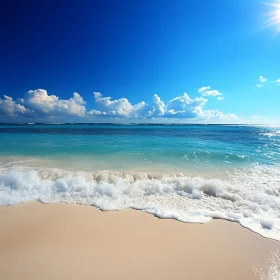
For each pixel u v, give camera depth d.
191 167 8.98
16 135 24.53
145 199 5.64
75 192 6.00
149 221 4.42
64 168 8.53
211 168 8.83
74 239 3.71
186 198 5.73
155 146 15.16
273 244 3.60
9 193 5.86
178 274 2.88
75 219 4.48
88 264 3.05
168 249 3.43
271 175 7.85
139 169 8.53
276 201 5.25
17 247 3.46
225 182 7.00
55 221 4.38
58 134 26.92
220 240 3.71
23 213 4.75
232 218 4.55
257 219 4.47
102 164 9.32
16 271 2.91
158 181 6.79
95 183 6.65
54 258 3.19
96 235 3.84
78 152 12.26
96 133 30.02
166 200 5.58
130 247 3.48
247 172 8.27
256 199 5.49
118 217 4.59
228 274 2.89
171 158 10.76
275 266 3.05
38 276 2.81
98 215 4.68
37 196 5.72
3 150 12.81
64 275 2.83
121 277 2.80
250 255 3.30
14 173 7.08
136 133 31.05
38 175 7.27
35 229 4.04
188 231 4.01
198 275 2.87
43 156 10.98
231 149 14.03
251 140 21.64
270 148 14.81
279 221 4.40
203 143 17.69
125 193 6.01
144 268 2.98
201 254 3.32
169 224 4.29
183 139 21.53
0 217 4.54
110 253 3.31
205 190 6.17
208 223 4.34
